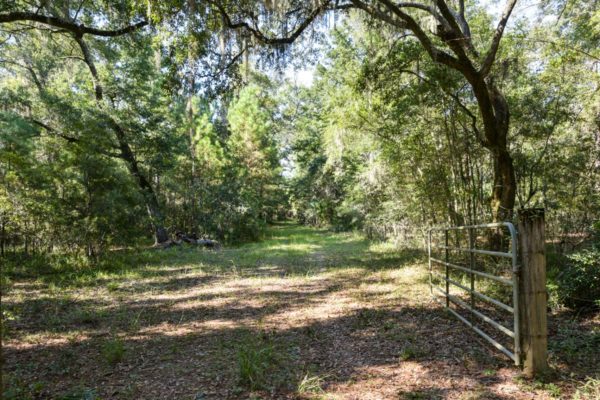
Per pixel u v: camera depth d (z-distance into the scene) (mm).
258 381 3209
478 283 6676
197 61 8148
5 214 10398
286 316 5547
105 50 14727
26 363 3918
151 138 16734
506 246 7934
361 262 10969
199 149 21641
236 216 19250
